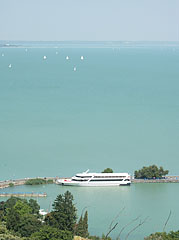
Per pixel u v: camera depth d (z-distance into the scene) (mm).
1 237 156125
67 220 173125
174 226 196875
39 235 161625
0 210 189250
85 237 173375
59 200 178500
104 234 186750
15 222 170000
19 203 189375
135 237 185625
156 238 173500
